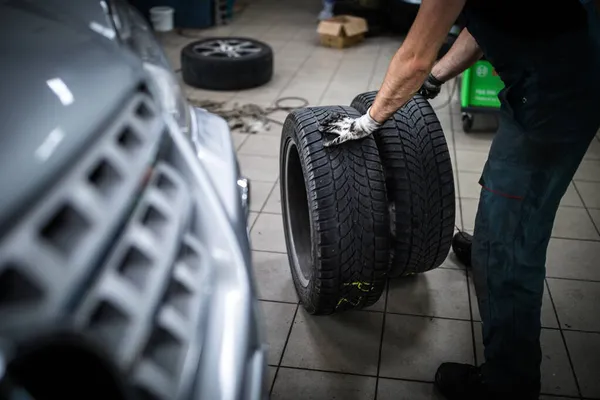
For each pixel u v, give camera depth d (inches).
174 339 34.6
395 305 90.9
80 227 31.0
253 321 41.0
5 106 34.1
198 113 64.3
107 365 30.1
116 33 50.9
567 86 56.2
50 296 27.7
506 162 62.5
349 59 227.5
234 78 189.2
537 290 65.8
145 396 31.6
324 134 75.5
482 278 68.0
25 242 27.9
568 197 124.6
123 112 38.2
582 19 53.9
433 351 81.8
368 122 69.1
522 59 57.0
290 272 99.0
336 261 74.5
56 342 27.4
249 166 137.3
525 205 62.6
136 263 34.0
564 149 59.3
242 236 46.5
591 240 108.5
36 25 45.6
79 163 32.4
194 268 38.9
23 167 30.2
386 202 74.9
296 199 94.7
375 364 79.4
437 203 80.3
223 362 37.1
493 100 150.9
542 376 77.4
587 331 85.5
